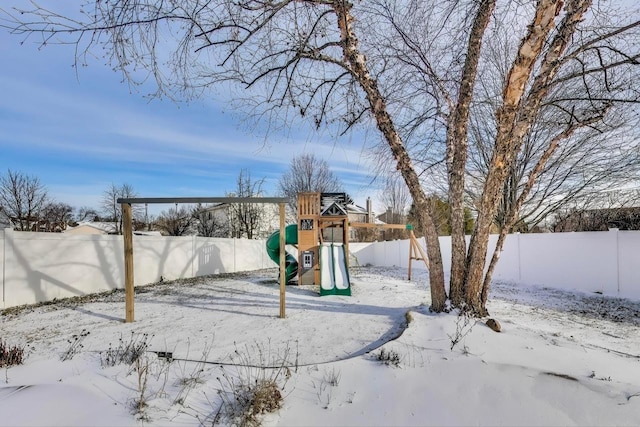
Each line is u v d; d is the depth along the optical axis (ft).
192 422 9.23
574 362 12.30
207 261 51.65
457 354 13.26
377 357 13.56
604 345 15.75
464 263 19.25
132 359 13.23
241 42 18.20
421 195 20.07
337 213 38.73
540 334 15.81
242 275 50.93
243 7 16.74
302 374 12.26
